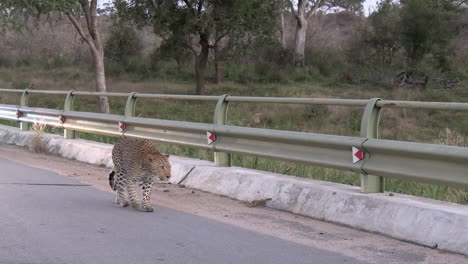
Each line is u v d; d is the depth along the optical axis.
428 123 27.06
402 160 7.26
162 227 7.38
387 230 7.07
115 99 36.34
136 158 8.09
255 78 43.75
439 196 8.88
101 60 30.45
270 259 6.16
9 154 13.77
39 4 24.81
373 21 45.28
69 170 11.62
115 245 6.53
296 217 8.02
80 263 5.89
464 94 36.75
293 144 8.62
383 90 38.91
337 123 26.61
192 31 34.91
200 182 9.88
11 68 49.69
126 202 8.53
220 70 43.00
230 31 35.31
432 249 6.55
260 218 7.94
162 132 11.15
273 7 36.03
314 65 47.22
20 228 7.09
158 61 45.81
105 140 15.23
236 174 9.44
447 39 42.28
